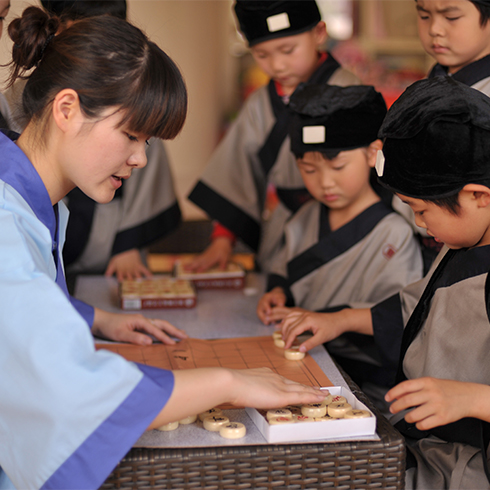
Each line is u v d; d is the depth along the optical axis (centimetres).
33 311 75
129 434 75
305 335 126
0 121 108
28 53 88
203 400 80
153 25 398
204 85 430
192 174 438
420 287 117
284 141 183
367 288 140
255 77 433
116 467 79
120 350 116
